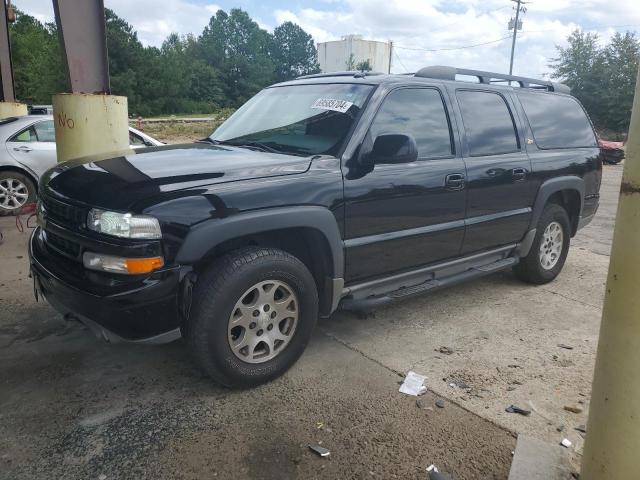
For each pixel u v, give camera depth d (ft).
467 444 8.96
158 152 11.82
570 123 17.70
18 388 10.32
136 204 8.94
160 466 8.27
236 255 9.87
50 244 10.71
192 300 9.56
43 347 11.98
